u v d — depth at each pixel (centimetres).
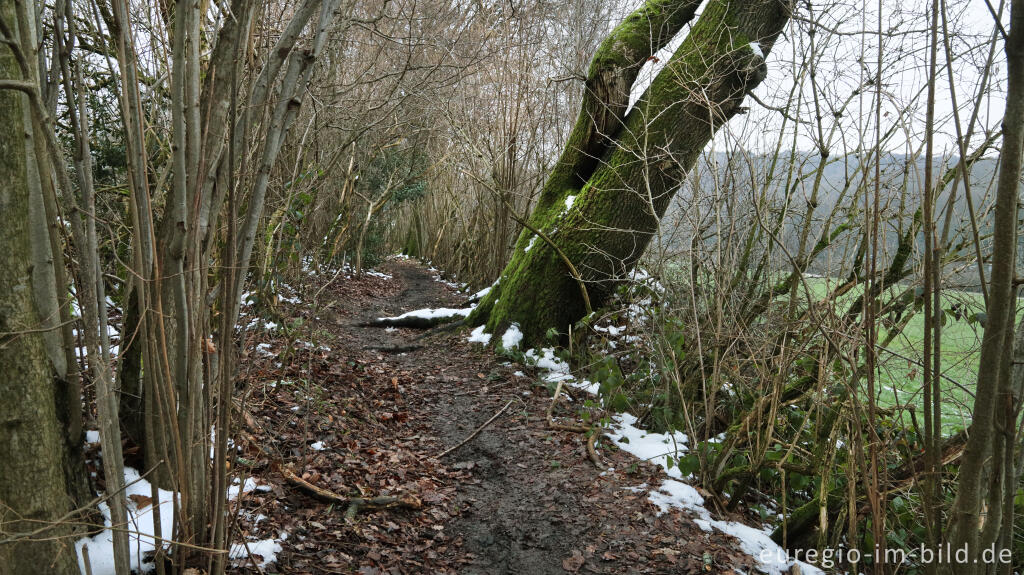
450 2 912
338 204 1174
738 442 420
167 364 213
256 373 505
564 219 791
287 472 385
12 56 194
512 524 389
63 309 223
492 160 1180
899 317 387
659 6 765
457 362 774
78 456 250
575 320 802
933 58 189
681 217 541
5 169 192
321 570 308
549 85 1083
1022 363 190
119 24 191
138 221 206
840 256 456
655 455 482
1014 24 162
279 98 233
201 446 231
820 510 358
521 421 564
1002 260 175
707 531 381
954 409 449
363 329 959
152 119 394
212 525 231
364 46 942
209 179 223
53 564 202
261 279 667
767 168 520
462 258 1692
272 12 477
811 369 433
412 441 515
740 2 673
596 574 338
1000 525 217
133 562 254
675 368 477
